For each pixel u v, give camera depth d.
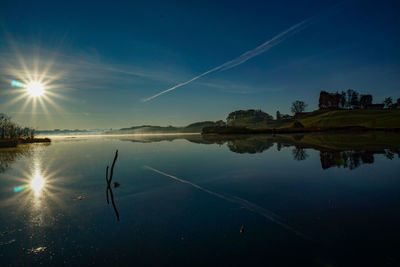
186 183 10.18
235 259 4.21
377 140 28.53
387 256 4.10
